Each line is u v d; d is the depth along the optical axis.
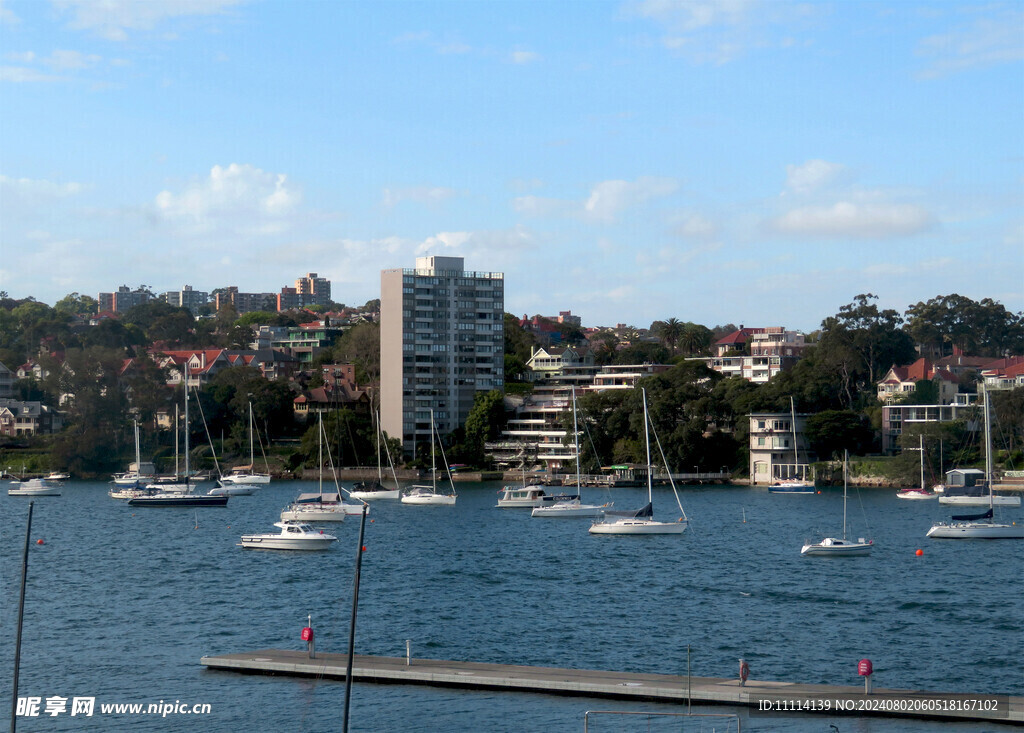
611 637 84.12
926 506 198.50
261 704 65.31
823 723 60.03
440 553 134.12
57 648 81.00
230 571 119.06
